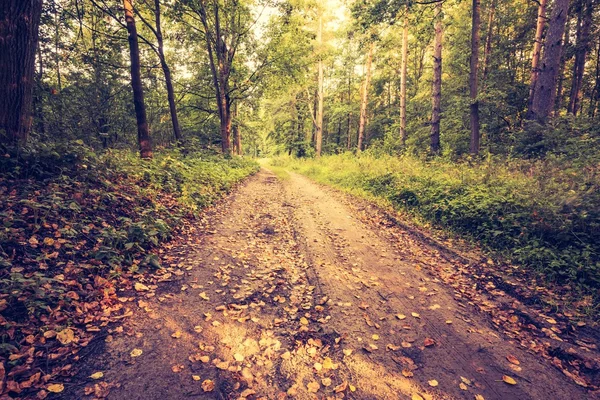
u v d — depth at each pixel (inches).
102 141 561.9
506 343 144.1
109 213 235.6
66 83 558.3
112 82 591.2
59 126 431.2
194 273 203.0
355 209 416.2
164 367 119.0
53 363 113.8
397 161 561.6
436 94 630.5
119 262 185.8
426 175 425.7
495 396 113.1
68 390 104.0
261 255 248.1
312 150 1615.4
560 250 217.8
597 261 196.7
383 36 987.3
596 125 394.3
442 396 112.0
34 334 124.3
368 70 1058.1
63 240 178.2
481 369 126.8
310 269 223.3
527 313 167.8
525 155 394.6
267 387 113.7
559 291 187.2
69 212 208.8
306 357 131.1
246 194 501.7
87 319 139.6
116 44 548.1
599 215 217.6
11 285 132.1
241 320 155.9
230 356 129.0
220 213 360.8
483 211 281.4
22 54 229.5
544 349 139.9
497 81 711.7
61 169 240.2
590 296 176.4
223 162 727.7
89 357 119.6
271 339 142.6
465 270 223.0
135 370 116.1
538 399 112.0
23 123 235.6
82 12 475.2
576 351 137.8
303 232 309.6
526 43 835.4
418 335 148.9
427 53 1381.6
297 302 177.8
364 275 216.5
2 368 105.3
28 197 196.1
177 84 871.1
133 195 281.1
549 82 413.7
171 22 737.0
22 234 169.9
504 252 241.6
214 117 1017.5
